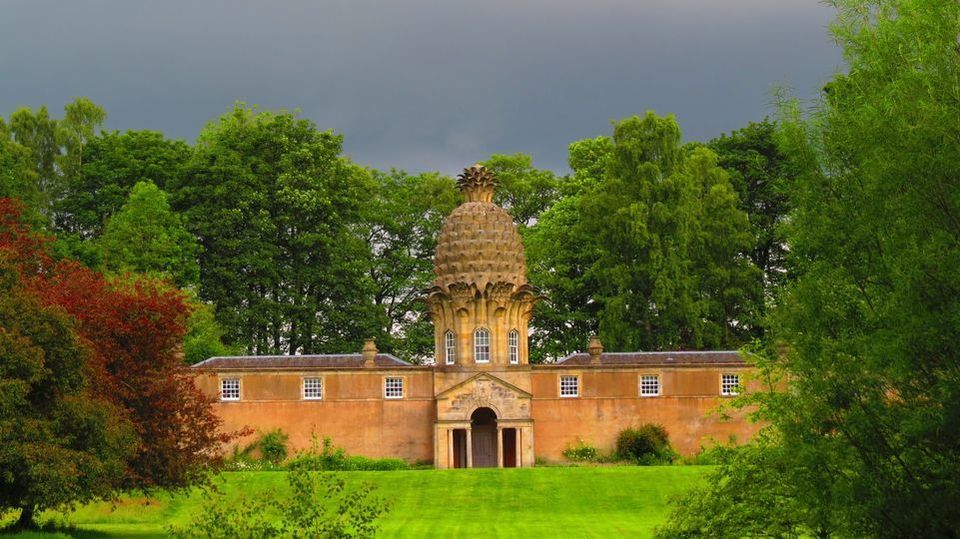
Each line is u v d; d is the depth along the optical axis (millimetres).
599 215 95188
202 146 110375
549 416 81188
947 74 34844
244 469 76438
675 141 96250
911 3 35688
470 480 69375
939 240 33625
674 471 70562
